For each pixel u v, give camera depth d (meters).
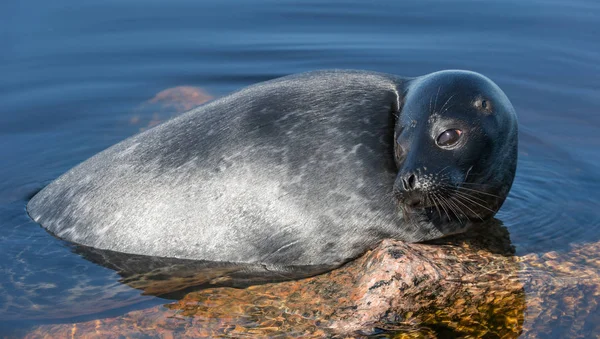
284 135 27.11
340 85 28.31
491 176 26.72
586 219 29.84
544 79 44.94
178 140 28.77
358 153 26.55
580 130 38.91
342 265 26.98
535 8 57.19
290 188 26.55
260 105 28.16
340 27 53.69
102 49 49.78
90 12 56.31
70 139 39.56
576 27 52.91
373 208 26.44
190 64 47.72
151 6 58.00
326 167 26.52
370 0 59.78
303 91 28.30
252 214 26.86
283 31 52.94
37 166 37.03
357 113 27.17
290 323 23.89
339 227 26.58
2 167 36.81
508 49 49.28
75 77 45.84
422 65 46.94
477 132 25.53
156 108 42.50
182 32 52.75
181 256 27.80
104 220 28.97
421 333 23.20
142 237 28.20
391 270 25.00
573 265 26.52
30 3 58.12
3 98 43.12
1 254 28.77
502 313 23.89
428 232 27.38
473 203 26.97
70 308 25.31
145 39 51.47
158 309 24.98
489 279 25.50
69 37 51.62
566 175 33.97
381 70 46.38
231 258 27.42
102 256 28.52
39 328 24.20
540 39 50.84
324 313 24.25
